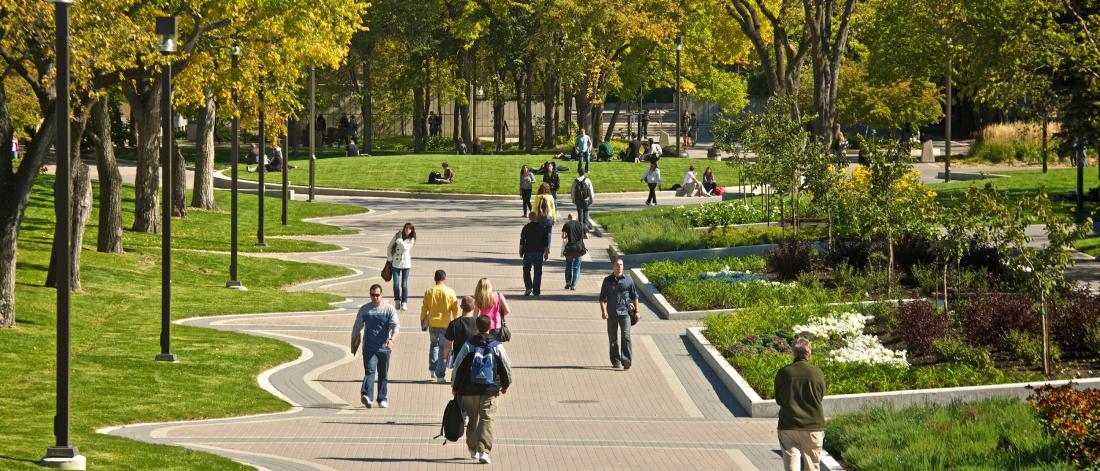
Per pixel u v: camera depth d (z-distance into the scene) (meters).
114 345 21.34
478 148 76.25
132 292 27.36
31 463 12.71
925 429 14.88
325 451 14.68
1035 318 20.28
